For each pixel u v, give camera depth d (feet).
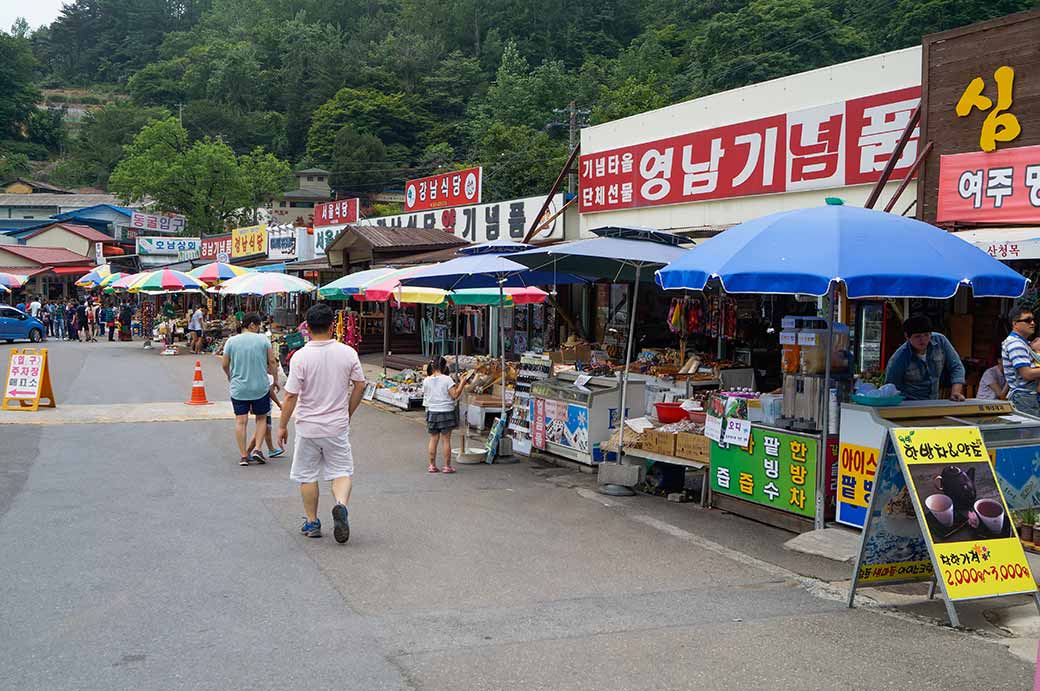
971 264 20.74
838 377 23.91
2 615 17.02
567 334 58.49
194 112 307.78
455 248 68.08
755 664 15.17
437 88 279.08
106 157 345.31
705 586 19.81
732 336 42.50
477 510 27.14
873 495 17.98
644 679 14.47
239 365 33.42
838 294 30.63
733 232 22.91
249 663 14.87
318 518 25.32
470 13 299.17
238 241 122.93
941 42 31.71
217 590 18.83
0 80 384.27
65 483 29.55
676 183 48.11
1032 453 20.98
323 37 342.64
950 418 22.26
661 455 28.86
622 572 20.83
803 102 40.70
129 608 17.56
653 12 266.16
